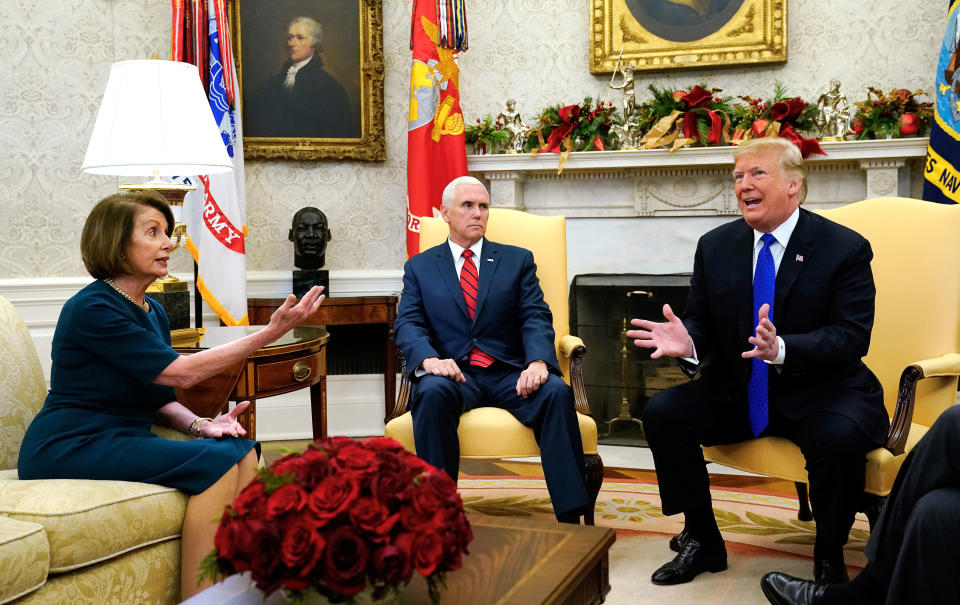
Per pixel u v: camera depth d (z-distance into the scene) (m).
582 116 4.61
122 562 1.95
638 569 2.71
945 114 3.98
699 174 4.58
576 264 4.86
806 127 4.38
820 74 4.60
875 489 2.35
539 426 2.75
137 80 2.76
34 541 1.73
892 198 2.89
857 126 4.31
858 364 2.56
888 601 1.83
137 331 2.17
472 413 2.86
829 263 2.53
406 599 1.39
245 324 4.31
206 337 3.04
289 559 1.12
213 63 4.27
